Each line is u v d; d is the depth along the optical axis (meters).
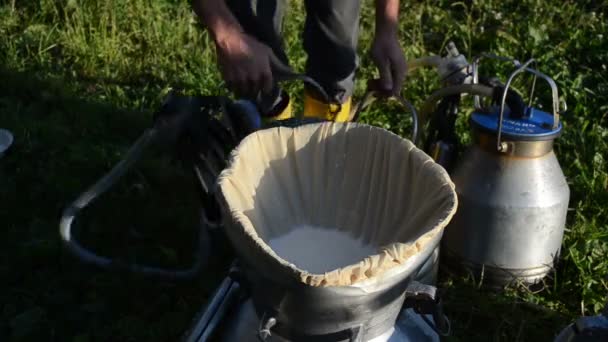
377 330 1.59
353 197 1.78
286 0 2.35
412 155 1.67
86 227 2.35
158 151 2.69
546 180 2.04
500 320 2.10
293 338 1.59
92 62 3.32
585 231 2.36
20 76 3.17
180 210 2.43
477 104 2.15
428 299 1.60
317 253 1.73
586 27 3.57
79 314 2.04
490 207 2.04
